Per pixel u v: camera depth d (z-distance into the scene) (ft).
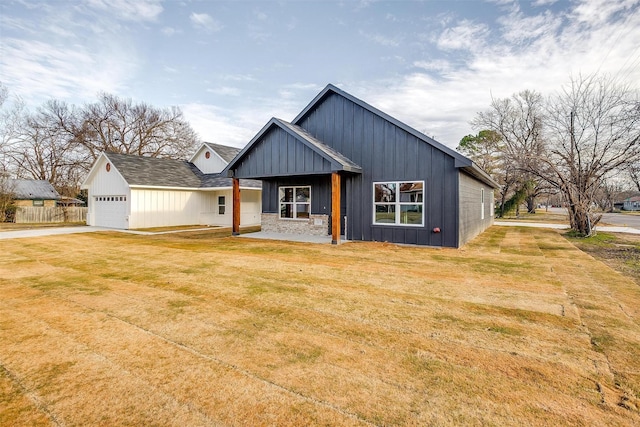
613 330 12.38
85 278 20.52
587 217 42.86
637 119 34.55
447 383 8.90
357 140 37.11
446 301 15.80
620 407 7.91
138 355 10.49
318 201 41.68
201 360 10.14
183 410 7.82
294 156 35.55
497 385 8.80
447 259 26.30
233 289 17.85
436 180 32.55
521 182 102.58
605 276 20.71
